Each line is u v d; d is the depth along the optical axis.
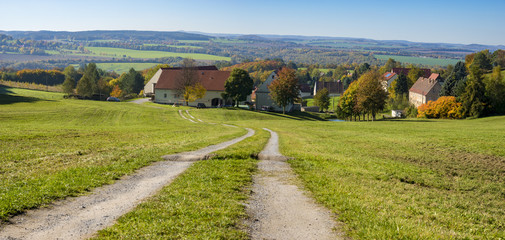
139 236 10.11
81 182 15.94
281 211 13.49
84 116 69.75
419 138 37.91
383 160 26.08
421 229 11.55
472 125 56.59
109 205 13.16
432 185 19.92
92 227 10.88
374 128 53.03
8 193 13.49
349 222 12.23
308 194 16.05
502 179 21.78
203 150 27.66
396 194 16.83
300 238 10.83
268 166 22.64
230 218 12.10
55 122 59.81
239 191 16.14
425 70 191.25
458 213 14.52
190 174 18.95
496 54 194.88
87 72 197.12
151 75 186.38
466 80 83.00
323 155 26.75
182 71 114.06
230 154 25.06
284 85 105.38
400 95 145.25
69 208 12.63
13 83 169.38
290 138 40.19
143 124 64.38
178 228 10.85
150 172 19.52
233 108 103.69
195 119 81.06
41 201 12.93
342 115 107.12
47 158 22.28
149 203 13.27
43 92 150.38
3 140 29.08
